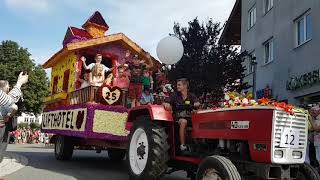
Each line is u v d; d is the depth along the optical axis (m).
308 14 16.16
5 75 44.06
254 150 5.53
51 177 8.54
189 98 7.34
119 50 12.42
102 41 11.88
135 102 10.63
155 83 11.60
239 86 18.80
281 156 5.41
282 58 18.27
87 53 11.93
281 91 18.19
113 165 11.11
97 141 10.50
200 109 6.79
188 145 7.03
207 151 6.60
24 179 8.23
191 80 17.78
